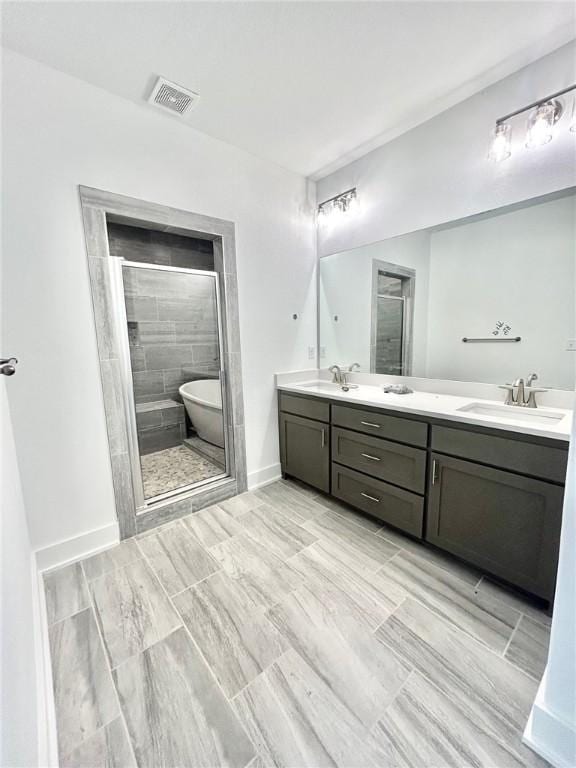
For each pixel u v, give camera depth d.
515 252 1.79
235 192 2.31
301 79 1.69
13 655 0.75
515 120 1.72
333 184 2.69
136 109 1.83
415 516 1.83
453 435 1.61
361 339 2.65
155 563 1.77
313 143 2.27
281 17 1.34
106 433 1.87
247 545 1.91
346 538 1.96
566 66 1.54
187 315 2.65
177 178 2.01
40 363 1.64
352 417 2.10
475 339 2.00
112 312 1.84
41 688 1.03
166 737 0.99
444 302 2.11
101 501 1.88
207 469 2.88
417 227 2.20
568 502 0.85
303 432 2.51
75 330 1.73
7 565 0.86
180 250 3.22
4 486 1.00
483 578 1.62
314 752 0.95
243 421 2.53
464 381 2.07
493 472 1.48
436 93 1.84
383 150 2.31
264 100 1.84
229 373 2.44
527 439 1.37
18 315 1.56
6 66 1.45
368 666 1.19
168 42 1.44
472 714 1.03
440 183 2.05
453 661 1.20
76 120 1.64
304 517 2.20
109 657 1.24
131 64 1.56
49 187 1.60
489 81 1.76
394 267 2.35
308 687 1.13
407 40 1.48
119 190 1.80
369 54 1.55
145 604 1.49
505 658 1.21
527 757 0.92
